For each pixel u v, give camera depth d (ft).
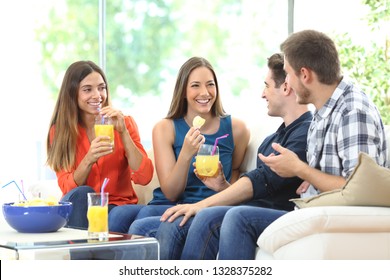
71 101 14.51
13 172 20.94
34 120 21.61
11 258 9.52
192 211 11.89
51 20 26.35
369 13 21.06
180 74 14.25
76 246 9.70
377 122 11.05
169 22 29.91
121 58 29.22
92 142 13.60
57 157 14.32
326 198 10.47
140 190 15.25
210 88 14.03
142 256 10.16
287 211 12.14
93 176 14.39
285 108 12.76
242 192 12.00
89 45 26.86
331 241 9.77
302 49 11.39
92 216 10.47
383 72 20.94
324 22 21.34
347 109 11.03
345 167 10.85
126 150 14.32
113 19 29.12
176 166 13.33
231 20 29.50
